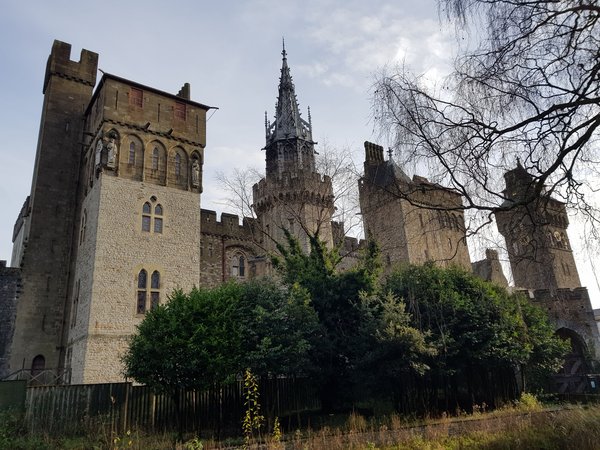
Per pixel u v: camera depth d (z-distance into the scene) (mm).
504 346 23828
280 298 20594
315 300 22031
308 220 38188
